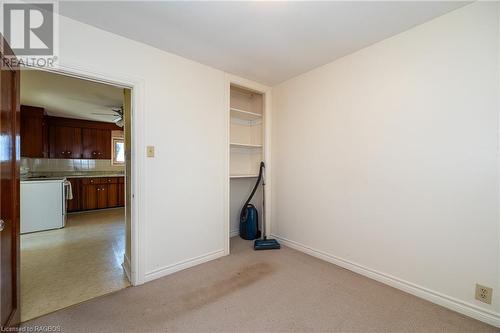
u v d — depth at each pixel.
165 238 2.21
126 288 1.99
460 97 1.62
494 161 1.50
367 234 2.16
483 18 1.52
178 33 1.89
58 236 3.49
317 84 2.58
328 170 2.49
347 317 1.60
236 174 3.46
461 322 1.54
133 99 2.02
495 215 1.50
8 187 1.36
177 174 2.29
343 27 1.81
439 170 1.72
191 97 2.39
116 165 6.09
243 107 3.52
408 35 1.85
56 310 1.68
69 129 5.24
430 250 1.78
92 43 1.79
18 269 1.50
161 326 1.52
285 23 1.75
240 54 2.26
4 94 1.28
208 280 2.11
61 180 3.96
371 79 2.10
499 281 1.49
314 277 2.16
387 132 2.00
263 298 1.83
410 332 1.46
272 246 2.88
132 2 1.50
